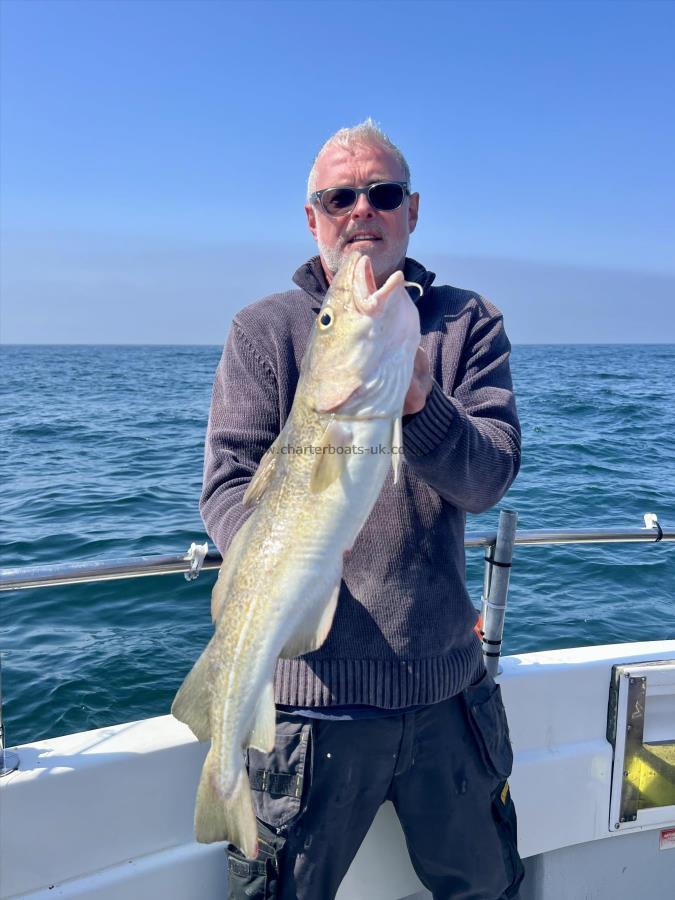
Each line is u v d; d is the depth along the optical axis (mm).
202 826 1697
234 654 1694
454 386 2102
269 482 1737
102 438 15930
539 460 12703
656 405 22125
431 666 1896
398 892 2340
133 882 2090
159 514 8727
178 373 48656
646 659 2656
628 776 2605
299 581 1646
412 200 2348
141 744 2160
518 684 2537
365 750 1876
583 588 6387
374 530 1910
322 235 2160
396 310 1589
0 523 8391
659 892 2719
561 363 58750
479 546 2504
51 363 68375
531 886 2615
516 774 2506
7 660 4961
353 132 2123
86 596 5953
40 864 2033
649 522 2779
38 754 2107
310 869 1896
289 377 2088
